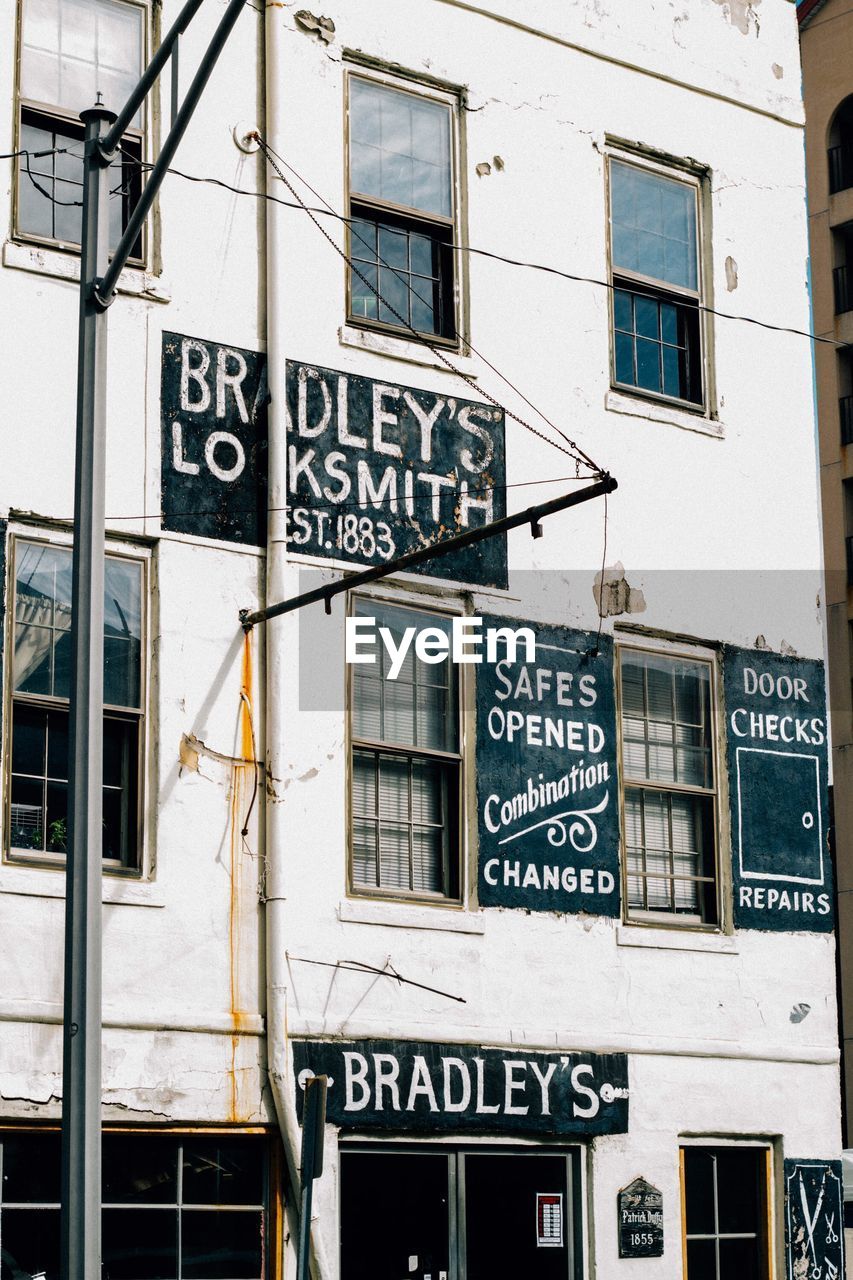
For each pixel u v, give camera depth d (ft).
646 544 51.47
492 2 51.01
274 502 44.47
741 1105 50.06
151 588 42.83
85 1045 31.55
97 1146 31.32
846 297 120.06
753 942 51.47
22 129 42.88
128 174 44.42
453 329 48.98
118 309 43.24
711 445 53.36
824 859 53.72
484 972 45.93
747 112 56.34
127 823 41.81
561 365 50.62
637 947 49.01
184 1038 41.06
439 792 46.70
